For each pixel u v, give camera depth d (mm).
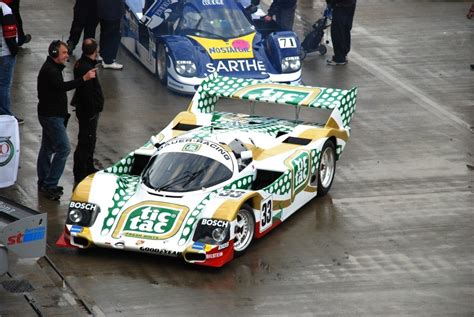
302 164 17062
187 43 23469
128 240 15117
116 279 14758
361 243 16188
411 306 14102
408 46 27422
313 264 15398
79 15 24844
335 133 18266
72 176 18891
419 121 22203
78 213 15602
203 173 15953
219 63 23359
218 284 14648
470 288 14727
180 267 15156
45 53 25969
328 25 26234
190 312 13797
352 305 14094
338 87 24234
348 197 18094
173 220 15273
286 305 14062
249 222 15742
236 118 18891
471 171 19484
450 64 26141
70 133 20891
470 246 16188
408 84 24609
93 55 18125
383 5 31141
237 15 24500
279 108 23047
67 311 13766
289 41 23828
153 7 24797
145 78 24562
